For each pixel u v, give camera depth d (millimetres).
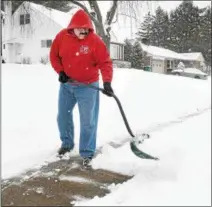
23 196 3438
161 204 3191
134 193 3467
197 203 3203
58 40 4410
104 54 4344
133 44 39656
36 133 5547
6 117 6191
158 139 5441
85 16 4223
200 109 9422
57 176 3986
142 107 8539
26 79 9828
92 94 4438
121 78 12266
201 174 3848
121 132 6082
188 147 4832
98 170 4215
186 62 55375
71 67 4355
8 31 28078
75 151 4934
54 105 7371
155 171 3922
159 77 14078
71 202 3338
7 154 4582
